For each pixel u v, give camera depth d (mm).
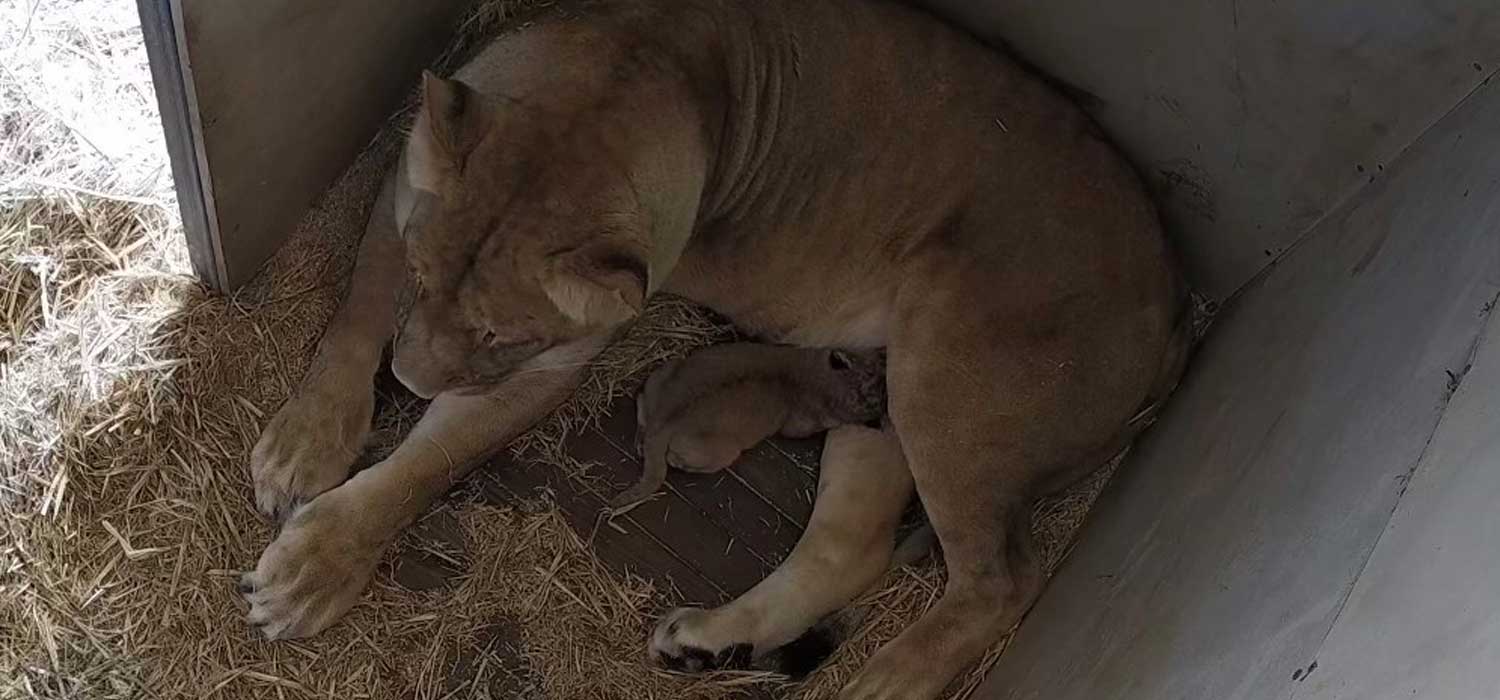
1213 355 1801
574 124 1399
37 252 1672
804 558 1770
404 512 1635
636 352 1867
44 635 1561
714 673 1756
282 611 1586
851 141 1660
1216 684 1186
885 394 1751
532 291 1360
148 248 1711
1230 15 1561
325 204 1779
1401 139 1553
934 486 1679
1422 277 1335
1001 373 1616
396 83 1766
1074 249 1627
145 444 1636
